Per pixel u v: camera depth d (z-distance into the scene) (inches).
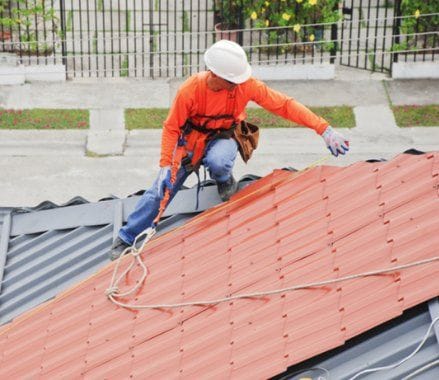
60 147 1238.3
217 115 500.7
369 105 1312.7
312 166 528.4
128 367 443.2
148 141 1249.4
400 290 413.4
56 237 586.2
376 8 1368.1
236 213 518.6
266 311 437.7
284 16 1343.5
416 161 496.1
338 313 417.4
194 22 1478.8
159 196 506.6
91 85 1359.5
